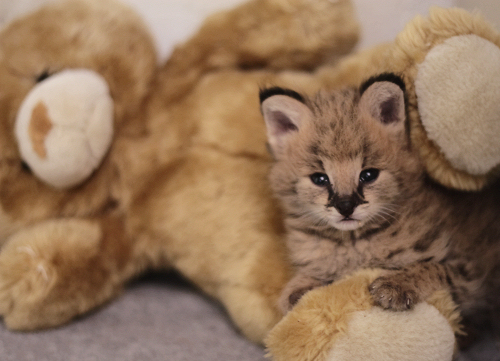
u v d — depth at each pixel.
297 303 0.43
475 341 0.48
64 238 0.51
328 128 0.46
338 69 0.52
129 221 0.54
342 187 0.45
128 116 0.54
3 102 0.52
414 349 0.41
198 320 0.52
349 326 0.41
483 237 0.46
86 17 0.54
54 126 0.50
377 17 0.59
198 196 0.51
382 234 0.45
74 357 0.47
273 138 0.48
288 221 0.48
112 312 0.53
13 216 0.53
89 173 0.53
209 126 0.52
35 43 0.53
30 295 0.49
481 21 0.45
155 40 0.57
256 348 0.48
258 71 0.55
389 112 0.46
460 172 0.46
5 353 0.47
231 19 0.54
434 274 0.43
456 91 0.44
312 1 0.52
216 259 0.51
